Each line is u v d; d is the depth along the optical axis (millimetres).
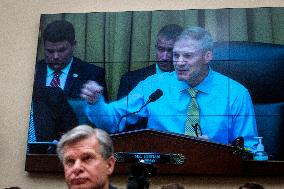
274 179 4535
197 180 4633
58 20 5215
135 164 1625
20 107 5180
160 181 4641
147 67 4926
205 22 4957
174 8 5191
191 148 4484
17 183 4957
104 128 4828
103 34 5090
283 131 4535
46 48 5148
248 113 4641
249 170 4457
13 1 5512
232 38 4867
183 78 4832
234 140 4590
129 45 5012
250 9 4918
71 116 4910
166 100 4801
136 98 4855
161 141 4523
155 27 5020
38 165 4816
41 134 4906
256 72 4734
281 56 4734
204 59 4852
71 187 1496
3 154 5062
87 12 5273
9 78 5277
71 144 1515
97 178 1502
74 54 5086
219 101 4719
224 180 4605
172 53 4914
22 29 5414
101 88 4938
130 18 5082
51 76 5059
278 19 4836
